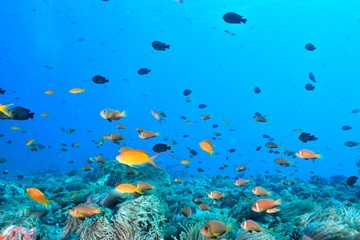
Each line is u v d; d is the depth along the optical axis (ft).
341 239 1.73
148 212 2.51
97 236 2.33
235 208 3.79
